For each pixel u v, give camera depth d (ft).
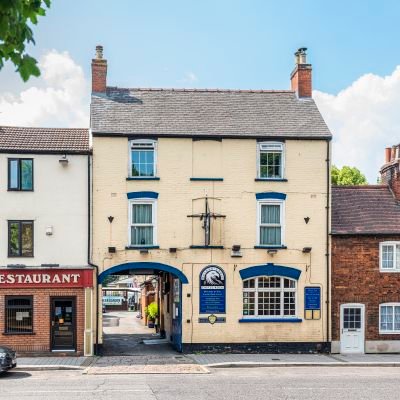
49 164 89.56
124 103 95.35
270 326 91.09
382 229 94.43
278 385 63.82
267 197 92.27
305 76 100.63
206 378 69.05
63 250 88.89
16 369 75.97
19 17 17.75
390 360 84.58
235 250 91.09
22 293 87.10
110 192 90.27
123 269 89.81
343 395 58.03
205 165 91.91
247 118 95.50
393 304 93.56
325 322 92.07
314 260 92.58
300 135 93.09
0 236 87.81
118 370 74.95
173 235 90.94
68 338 87.71
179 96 98.12
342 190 101.96
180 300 90.63
